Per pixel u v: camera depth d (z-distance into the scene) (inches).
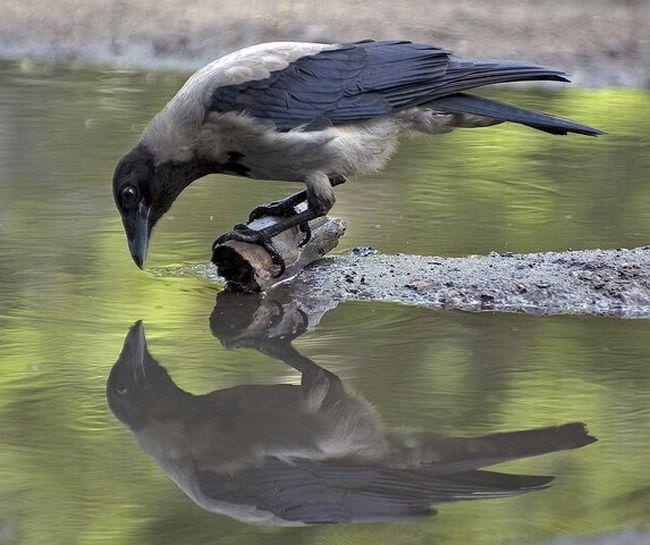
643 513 294.2
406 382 377.1
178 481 314.3
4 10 908.6
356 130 458.6
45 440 336.8
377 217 542.3
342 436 343.9
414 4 920.9
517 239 510.0
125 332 417.4
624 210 548.7
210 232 518.9
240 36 876.6
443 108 460.4
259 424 350.3
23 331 416.5
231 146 452.8
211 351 404.2
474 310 446.0
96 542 280.8
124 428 345.7
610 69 820.6
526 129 702.5
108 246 501.7
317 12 907.4
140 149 450.0
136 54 862.5
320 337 417.7
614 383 374.0
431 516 298.5
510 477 316.8
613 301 449.4
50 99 732.0
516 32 871.1
